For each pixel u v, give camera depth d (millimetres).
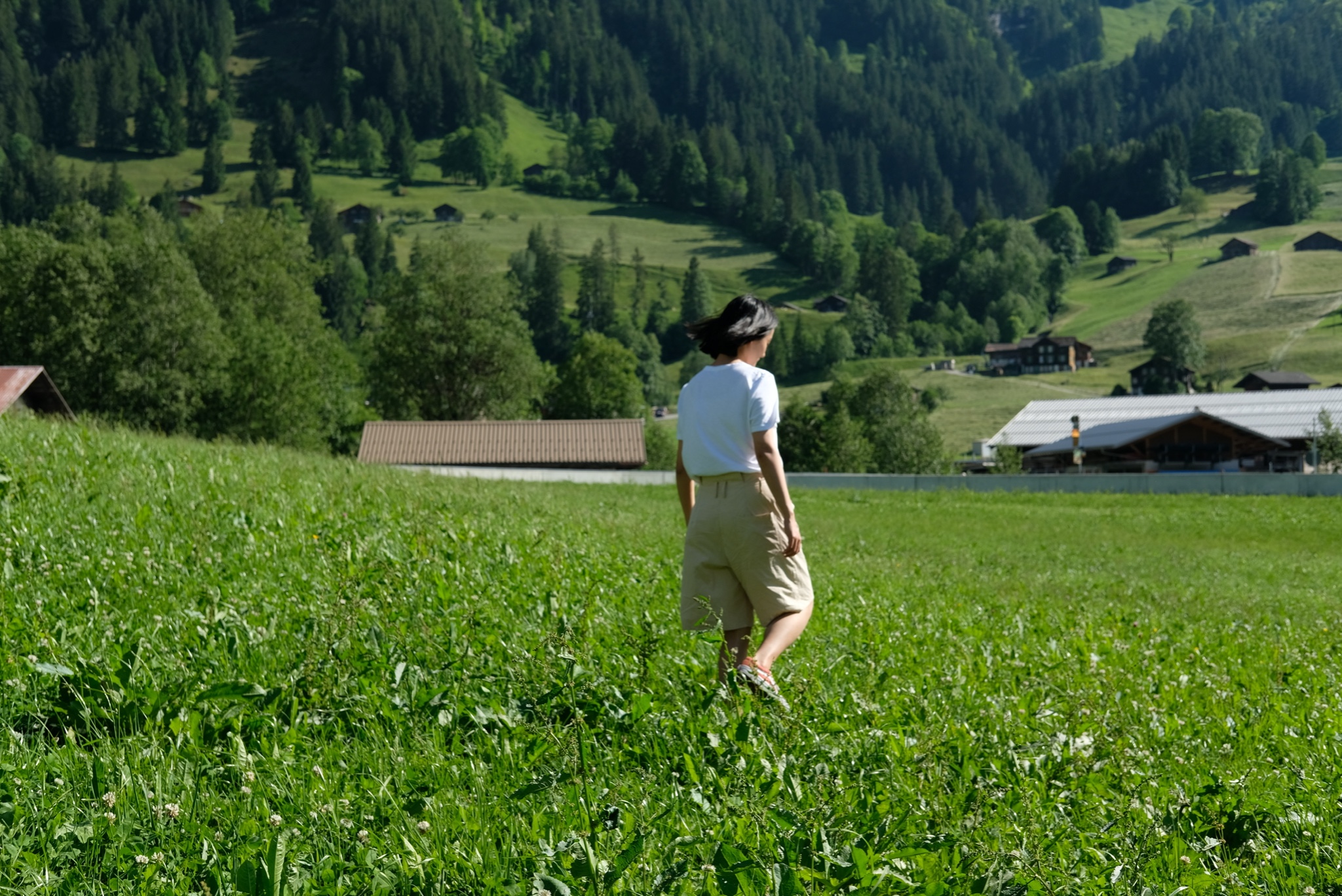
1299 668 6785
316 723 3787
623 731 4016
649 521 20875
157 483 9758
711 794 3312
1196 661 7203
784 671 5180
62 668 3629
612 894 2568
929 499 39094
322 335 75000
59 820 2709
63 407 43219
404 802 3092
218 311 69062
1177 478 41500
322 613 5012
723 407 4957
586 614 5254
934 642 7172
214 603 5137
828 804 3172
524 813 3109
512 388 78438
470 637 4926
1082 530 30688
